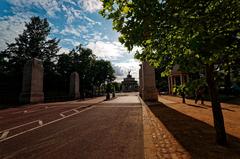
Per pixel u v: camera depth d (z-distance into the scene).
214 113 6.33
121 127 9.97
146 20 4.50
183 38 4.76
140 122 11.33
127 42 4.96
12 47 58.19
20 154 6.21
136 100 32.78
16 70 53.22
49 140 7.80
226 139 6.18
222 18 4.21
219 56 4.30
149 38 5.15
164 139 7.11
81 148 6.61
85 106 23.02
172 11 4.34
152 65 6.55
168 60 6.17
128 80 119.00
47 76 56.19
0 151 6.55
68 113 16.81
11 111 20.70
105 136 8.19
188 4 4.15
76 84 45.44
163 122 10.61
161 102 24.09
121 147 6.57
